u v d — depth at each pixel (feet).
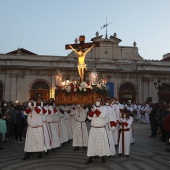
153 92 131.54
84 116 42.37
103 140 32.30
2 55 118.11
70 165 31.37
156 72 131.44
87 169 29.45
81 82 42.27
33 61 119.44
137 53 134.31
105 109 33.09
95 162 33.01
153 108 58.34
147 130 72.28
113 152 34.27
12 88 115.14
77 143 41.83
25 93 117.19
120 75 128.47
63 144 47.65
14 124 51.03
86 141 41.88
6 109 54.60
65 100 41.06
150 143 48.80
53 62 121.08
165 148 43.47
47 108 38.68
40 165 31.40
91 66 124.36
